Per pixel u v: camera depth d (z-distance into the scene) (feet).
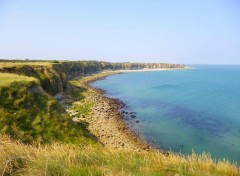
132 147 87.35
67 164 24.59
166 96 217.15
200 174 26.53
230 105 174.91
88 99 182.19
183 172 26.43
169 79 429.79
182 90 263.29
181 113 147.13
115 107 160.35
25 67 145.79
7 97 74.69
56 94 169.78
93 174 22.74
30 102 77.77
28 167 22.35
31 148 29.45
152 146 90.68
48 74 168.76
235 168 31.09
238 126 118.93
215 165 32.07
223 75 574.97
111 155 32.12
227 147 90.58
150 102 184.65
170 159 31.07
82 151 30.37
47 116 75.66
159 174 25.35
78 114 129.90
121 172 23.43
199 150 87.51
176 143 94.73
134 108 160.35
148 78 451.53
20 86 82.43
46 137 65.36
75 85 264.31
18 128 63.16
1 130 58.95
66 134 71.56
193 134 106.11
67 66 358.23
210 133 107.55
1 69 121.39
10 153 24.73
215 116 140.05
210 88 286.46
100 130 103.96
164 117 136.05
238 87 300.20
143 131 108.88
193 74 609.01
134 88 281.95
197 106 170.09
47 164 22.07
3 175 20.59
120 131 105.40
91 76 437.58
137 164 28.50
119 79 420.77
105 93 236.22
